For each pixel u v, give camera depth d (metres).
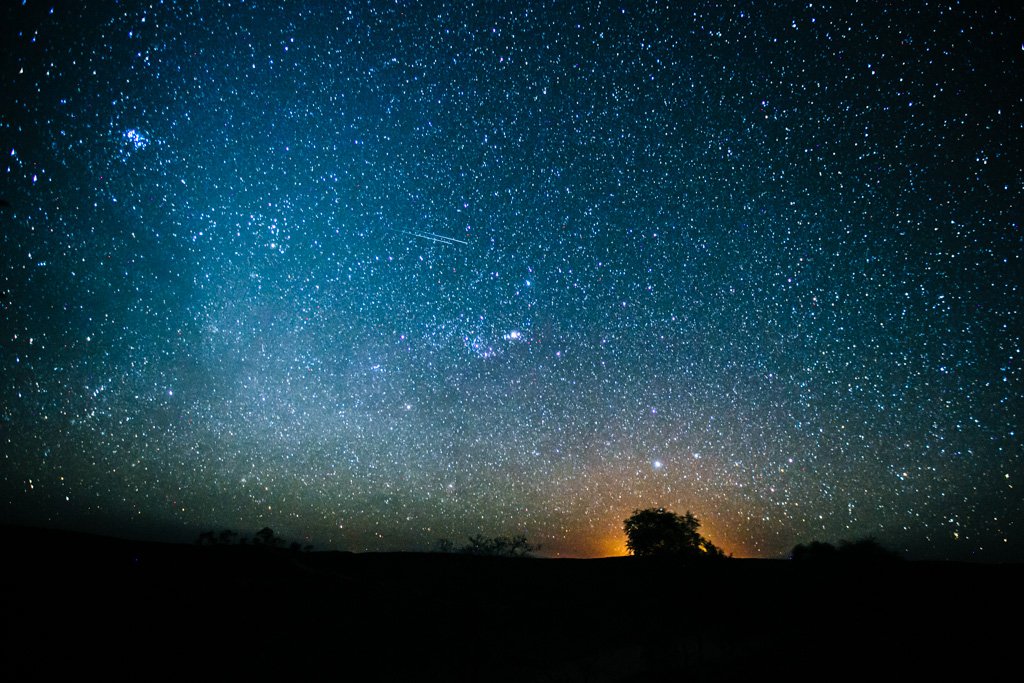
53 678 8.31
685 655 9.49
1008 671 7.79
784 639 9.65
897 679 7.85
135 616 10.43
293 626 10.72
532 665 9.59
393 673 9.24
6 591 10.45
